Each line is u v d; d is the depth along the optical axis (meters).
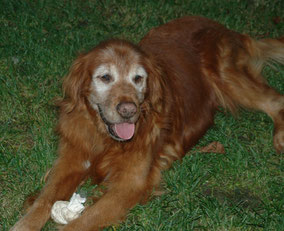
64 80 1.59
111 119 1.50
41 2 2.27
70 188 1.56
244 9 2.38
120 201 1.51
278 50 2.02
